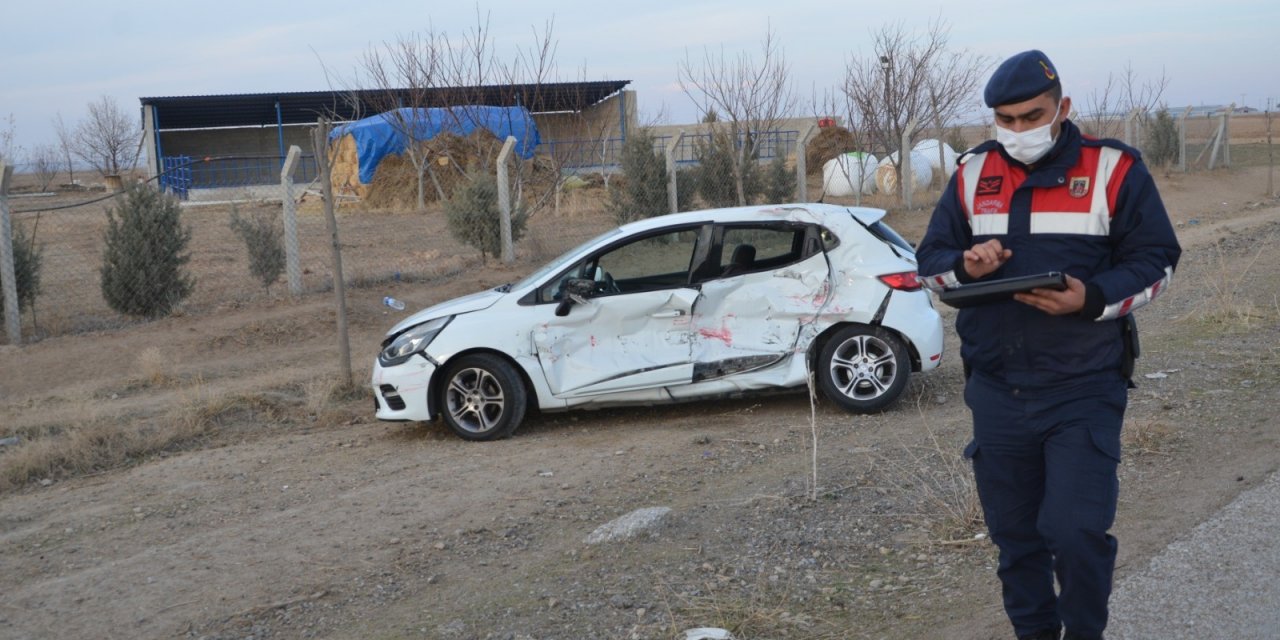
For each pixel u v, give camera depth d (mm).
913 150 25812
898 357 7816
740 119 20750
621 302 7945
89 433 8031
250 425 8758
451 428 7992
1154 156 32844
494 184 16844
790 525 5531
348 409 9117
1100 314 3006
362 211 28672
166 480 7230
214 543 5879
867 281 7852
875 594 4613
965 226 3369
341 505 6438
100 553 5852
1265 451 5996
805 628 4312
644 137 18359
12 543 6102
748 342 7922
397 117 27984
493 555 5441
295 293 14102
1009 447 3293
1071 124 3213
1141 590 4297
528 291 8023
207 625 4777
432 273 15578
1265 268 13711
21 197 33812
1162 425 6578
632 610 4605
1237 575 4340
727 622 4371
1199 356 8680
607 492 6391
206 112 45062
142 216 12898
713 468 6766
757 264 8016
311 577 5270
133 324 12680
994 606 4305
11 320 11922
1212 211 24500
